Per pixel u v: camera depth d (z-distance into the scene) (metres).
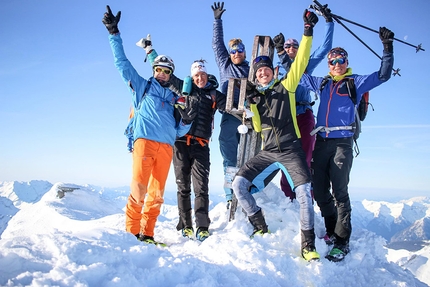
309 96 5.40
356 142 4.51
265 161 4.25
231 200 5.39
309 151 5.04
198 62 4.80
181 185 4.78
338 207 4.26
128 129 4.54
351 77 4.46
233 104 4.82
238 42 5.56
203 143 4.80
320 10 4.94
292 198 5.46
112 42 4.30
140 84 4.42
